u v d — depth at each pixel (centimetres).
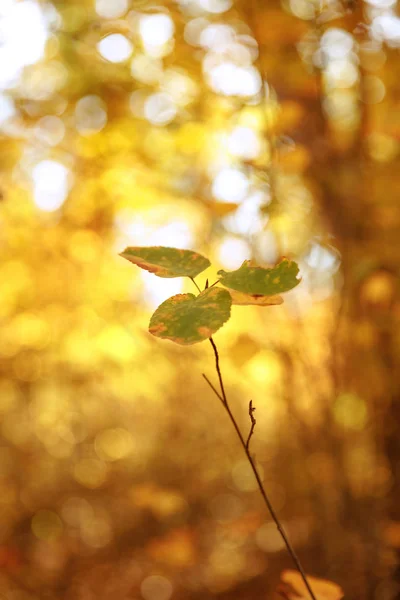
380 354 236
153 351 288
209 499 465
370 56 243
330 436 241
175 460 480
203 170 266
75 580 384
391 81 245
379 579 230
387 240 232
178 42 250
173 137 260
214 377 278
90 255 307
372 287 224
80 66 259
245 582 352
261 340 227
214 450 477
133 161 277
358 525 241
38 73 270
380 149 246
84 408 520
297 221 239
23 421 568
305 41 236
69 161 289
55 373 362
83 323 307
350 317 234
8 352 342
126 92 263
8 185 299
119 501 484
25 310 318
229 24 240
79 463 575
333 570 244
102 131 271
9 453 574
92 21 257
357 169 239
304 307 236
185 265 80
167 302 75
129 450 540
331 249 236
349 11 227
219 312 73
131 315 301
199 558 355
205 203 251
